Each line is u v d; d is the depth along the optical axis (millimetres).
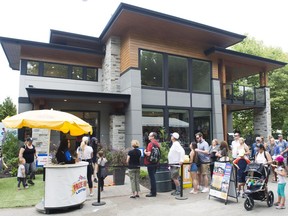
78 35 14836
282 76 23375
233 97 16984
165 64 14031
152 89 13461
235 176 6914
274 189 8242
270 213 5855
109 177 10344
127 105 13000
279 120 25359
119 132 13133
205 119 15133
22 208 6398
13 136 12109
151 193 7488
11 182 9422
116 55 14180
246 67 18656
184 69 14711
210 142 15008
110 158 9602
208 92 15359
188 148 14078
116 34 14117
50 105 12750
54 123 6176
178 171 7848
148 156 7531
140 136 12508
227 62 17312
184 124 14289
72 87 14633
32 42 13062
